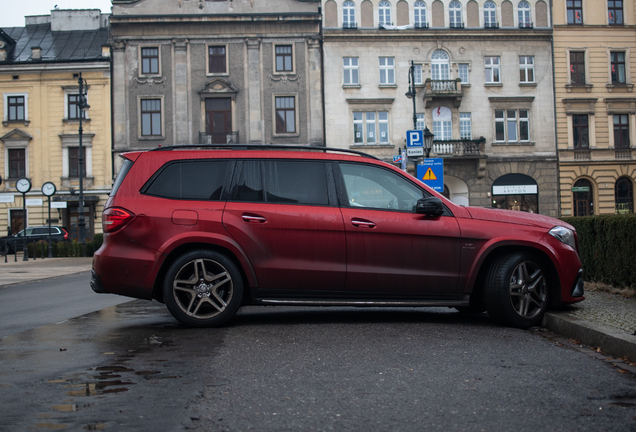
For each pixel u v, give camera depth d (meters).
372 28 37.12
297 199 6.03
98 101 37.62
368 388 3.64
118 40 36.97
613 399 3.45
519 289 6.05
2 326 6.50
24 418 3.02
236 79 37.06
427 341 5.16
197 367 4.16
